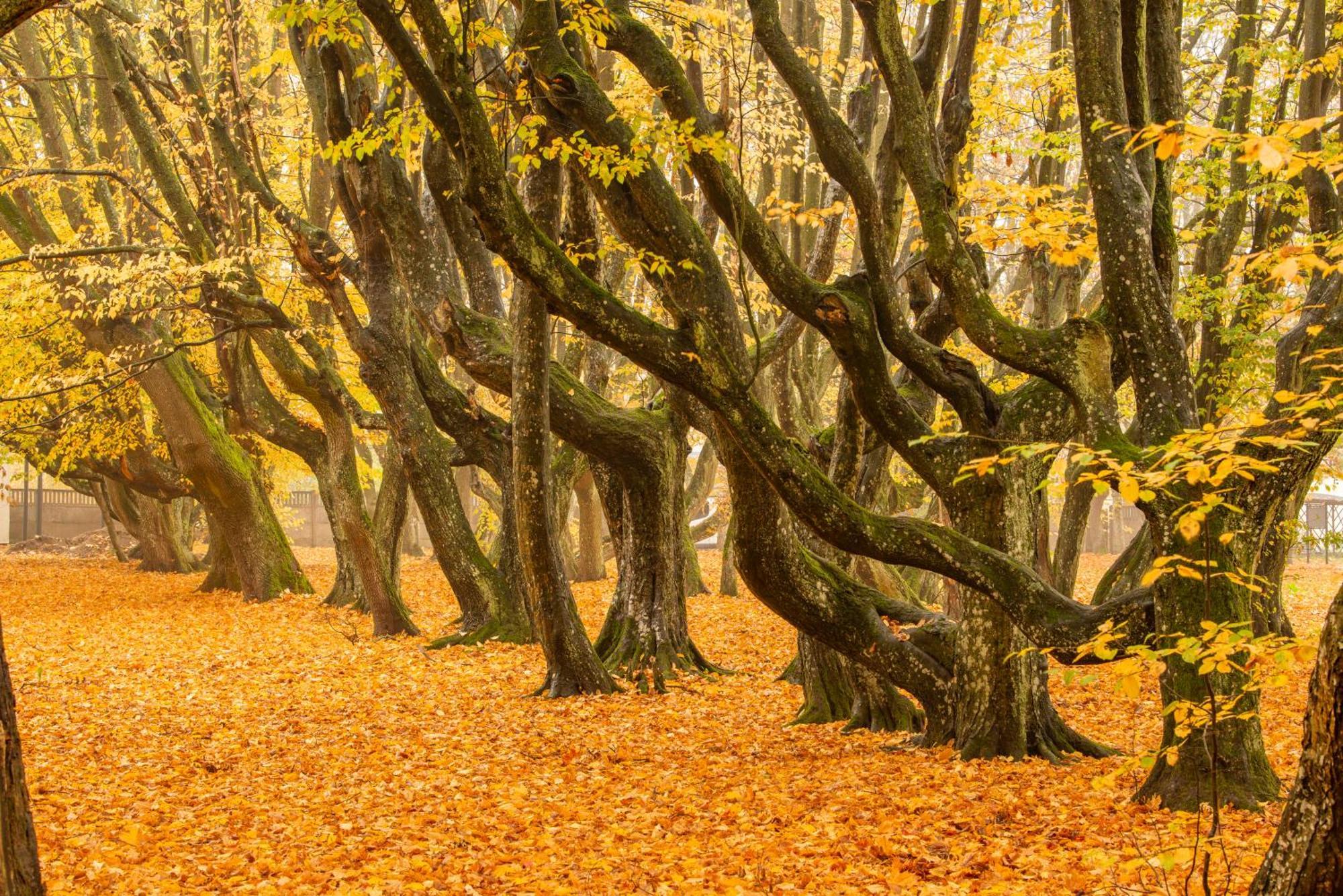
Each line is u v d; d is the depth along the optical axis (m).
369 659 14.78
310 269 14.89
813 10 15.62
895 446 8.49
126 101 17.14
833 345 8.22
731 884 5.51
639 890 5.57
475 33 8.23
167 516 29.78
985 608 8.48
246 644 16.22
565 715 10.96
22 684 12.56
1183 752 6.77
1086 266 13.03
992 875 5.61
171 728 10.38
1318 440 6.26
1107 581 12.77
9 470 42.91
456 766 8.72
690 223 8.30
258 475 22.45
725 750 9.37
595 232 10.93
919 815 6.83
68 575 28.80
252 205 16.12
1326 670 2.90
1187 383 7.16
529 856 6.26
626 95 11.95
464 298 15.12
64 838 6.66
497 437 16.45
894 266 10.70
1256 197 12.81
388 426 16.06
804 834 6.51
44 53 20.92
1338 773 2.89
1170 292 7.75
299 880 5.85
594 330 7.01
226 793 7.93
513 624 16.12
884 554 7.50
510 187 6.79
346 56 12.13
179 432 20.84
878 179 9.79
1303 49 13.37
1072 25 7.44
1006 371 13.62
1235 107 12.00
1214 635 3.98
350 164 12.73
